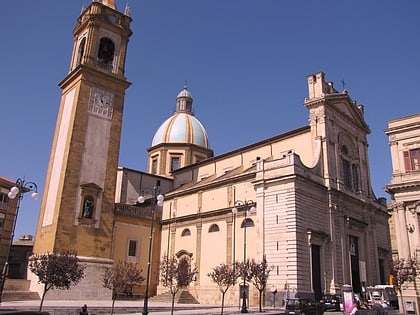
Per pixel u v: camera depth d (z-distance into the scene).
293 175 38.38
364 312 28.06
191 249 47.69
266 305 36.88
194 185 53.12
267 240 38.81
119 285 31.03
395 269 35.97
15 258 54.12
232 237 43.03
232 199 44.78
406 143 38.94
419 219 36.22
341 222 43.44
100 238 43.34
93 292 41.28
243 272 33.72
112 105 47.94
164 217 53.94
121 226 49.34
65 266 26.53
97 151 45.28
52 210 42.34
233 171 49.88
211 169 56.50
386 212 54.31
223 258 43.22
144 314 24.23
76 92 45.88
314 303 30.28
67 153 43.00
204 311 32.09
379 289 41.69
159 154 69.31
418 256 35.25
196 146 69.38
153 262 51.25
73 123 44.06
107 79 48.00
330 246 40.84
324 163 43.94
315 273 38.47
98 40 48.75
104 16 49.50
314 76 47.78
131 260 49.16
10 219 53.91
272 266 37.62
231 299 40.69
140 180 59.16
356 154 50.75
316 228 39.78
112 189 45.72
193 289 45.22
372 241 49.22
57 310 28.11
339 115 48.47
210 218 46.38
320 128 45.22
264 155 49.59
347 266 42.44
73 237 41.34
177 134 70.12
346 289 30.28
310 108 46.84
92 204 43.53
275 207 39.22
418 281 35.06
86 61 46.78
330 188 42.66
